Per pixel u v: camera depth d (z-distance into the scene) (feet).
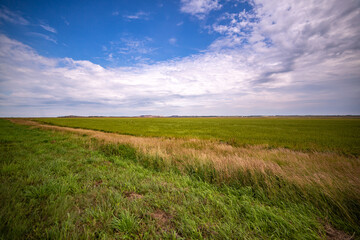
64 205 8.52
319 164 16.14
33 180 12.42
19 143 29.66
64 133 49.55
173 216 8.27
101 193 10.64
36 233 6.68
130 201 9.59
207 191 11.18
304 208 9.08
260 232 7.20
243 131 76.54
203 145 30.40
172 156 20.72
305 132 72.84
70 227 7.08
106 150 26.43
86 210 8.39
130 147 26.76
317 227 7.54
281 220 7.71
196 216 8.07
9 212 7.51
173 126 112.47
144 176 14.80
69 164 17.76
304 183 10.78
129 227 7.16
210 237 6.76
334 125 128.77
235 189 11.85
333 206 8.96
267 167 13.96
